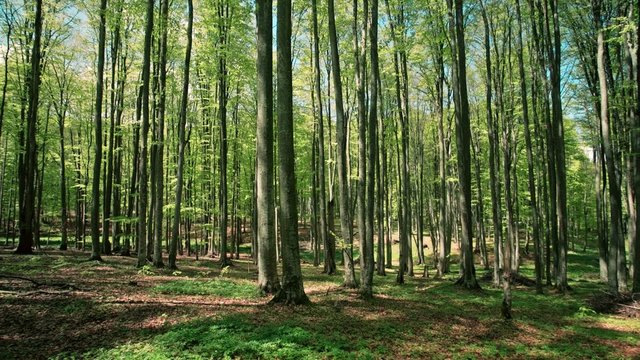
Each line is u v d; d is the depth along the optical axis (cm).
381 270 2331
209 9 1978
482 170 3338
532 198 1820
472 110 2905
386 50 1928
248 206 3372
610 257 1617
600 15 1748
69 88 2658
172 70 2538
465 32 2194
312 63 2416
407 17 2117
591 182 4594
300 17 2230
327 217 2244
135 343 718
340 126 1436
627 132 1980
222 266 2147
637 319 1258
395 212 4119
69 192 4003
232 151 2780
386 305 1194
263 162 1175
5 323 788
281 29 1086
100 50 1775
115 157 2572
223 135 2130
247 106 2767
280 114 1080
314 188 2767
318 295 1285
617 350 892
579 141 3359
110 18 1770
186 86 1831
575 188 3988
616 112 1998
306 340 750
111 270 1555
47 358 644
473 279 1730
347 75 2283
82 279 1297
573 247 4397
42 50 2267
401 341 825
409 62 2389
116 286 1205
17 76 2416
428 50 2242
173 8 2169
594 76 2066
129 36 2244
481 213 2992
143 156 1691
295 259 1073
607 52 1892
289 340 735
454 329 972
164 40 1836
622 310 1349
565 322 1169
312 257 3669
